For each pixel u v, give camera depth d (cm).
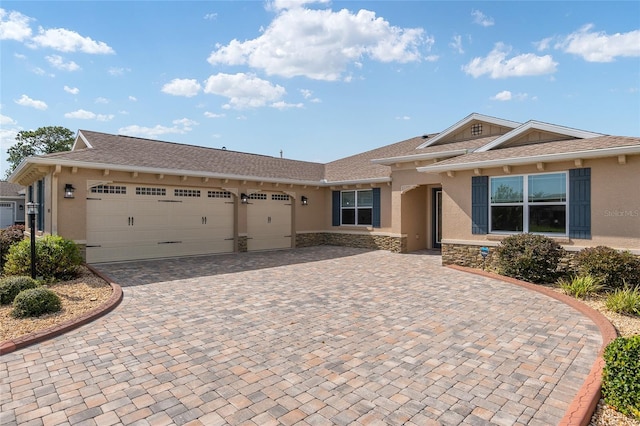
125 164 1204
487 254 1046
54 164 1073
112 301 709
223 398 369
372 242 1694
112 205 1227
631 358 340
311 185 1802
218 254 1488
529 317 632
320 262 1279
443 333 555
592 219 884
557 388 387
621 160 830
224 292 823
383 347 502
